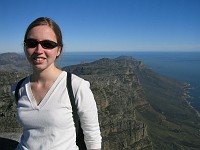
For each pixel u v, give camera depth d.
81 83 0.77
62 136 0.75
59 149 0.75
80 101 0.76
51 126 0.75
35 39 0.77
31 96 0.78
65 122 0.75
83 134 0.80
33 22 0.80
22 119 0.78
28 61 0.80
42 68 0.77
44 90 0.78
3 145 1.18
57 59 0.84
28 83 0.80
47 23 0.79
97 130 0.79
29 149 0.76
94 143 0.78
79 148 0.81
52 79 0.78
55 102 0.75
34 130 0.77
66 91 0.76
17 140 1.24
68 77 0.78
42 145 0.75
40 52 0.76
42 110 0.75
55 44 0.78
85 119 0.77
